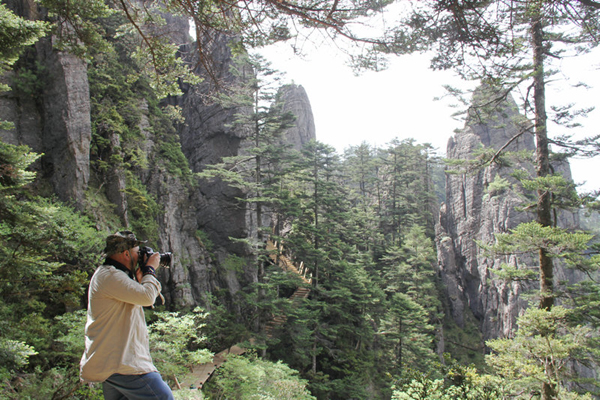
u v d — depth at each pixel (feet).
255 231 101.30
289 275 81.97
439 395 41.14
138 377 8.65
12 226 24.06
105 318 8.73
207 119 105.40
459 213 162.61
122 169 71.87
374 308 104.94
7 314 37.91
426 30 16.61
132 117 80.28
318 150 116.16
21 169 24.36
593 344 43.39
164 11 18.85
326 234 101.50
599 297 46.01
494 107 55.16
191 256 86.79
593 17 19.22
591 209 50.52
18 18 20.36
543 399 44.86
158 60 20.53
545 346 42.75
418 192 184.24
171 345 49.08
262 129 89.66
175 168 90.02
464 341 138.82
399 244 156.35
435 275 157.58
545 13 18.94
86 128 65.46
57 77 64.64
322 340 86.48
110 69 77.82
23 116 63.72
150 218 77.20
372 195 202.49
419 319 101.60
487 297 141.90
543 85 50.70
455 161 62.80
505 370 46.50
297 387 58.95
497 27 16.47
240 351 76.48
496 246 52.01
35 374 32.01
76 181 63.10
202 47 18.93
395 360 98.12
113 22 73.41
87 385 29.81
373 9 16.22
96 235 54.85
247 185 82.89
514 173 56.54
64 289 25.08
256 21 17.49
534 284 93.66
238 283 92.89
